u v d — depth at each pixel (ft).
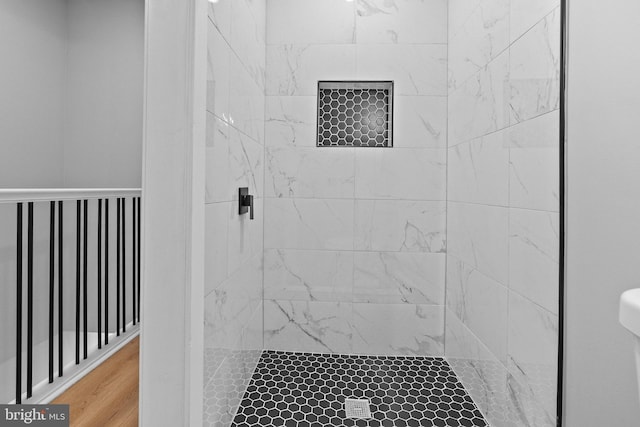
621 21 3.93
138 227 11.21
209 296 4.42
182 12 3.75
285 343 8.12
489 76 5.77
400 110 7.97
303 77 7.98
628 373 3.97
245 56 6.09
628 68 3.93
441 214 7.95
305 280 8.08
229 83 5.15
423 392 6.55
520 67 4.84
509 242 5.11
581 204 3.92
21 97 10.23
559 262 4.00
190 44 3.78
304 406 6.04
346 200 8.02
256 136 7.13
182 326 3.81
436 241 7.96
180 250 3.79
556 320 4.08
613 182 3.95
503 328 5.27
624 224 3.93
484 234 5.93
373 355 8.04
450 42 7.70
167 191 3.78
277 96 8.00
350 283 8.05
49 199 7.11
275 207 8.05
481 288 6.03
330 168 8.02
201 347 4.04
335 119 8.21
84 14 11.52
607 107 3.94
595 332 3.96
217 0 4.55
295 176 8.03
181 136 3.77
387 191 8.00
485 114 5.91
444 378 7.06
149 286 3.81
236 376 5.78
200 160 3.95
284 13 7.99
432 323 8.00
